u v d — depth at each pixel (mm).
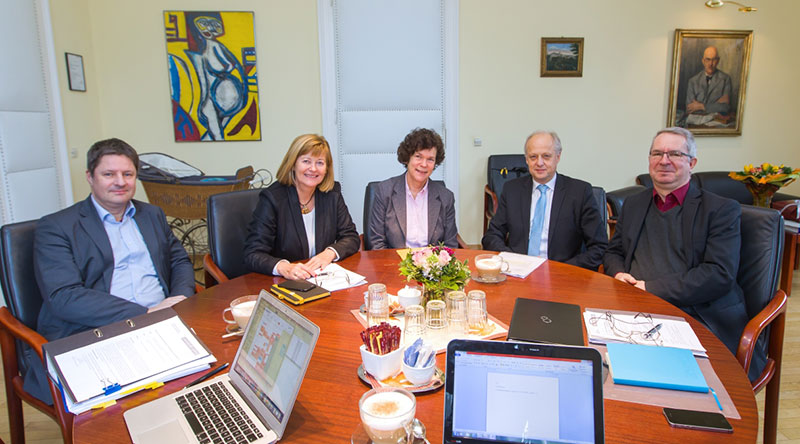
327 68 4438
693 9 4566
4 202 3121
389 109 4574
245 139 4477
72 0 3939
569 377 795
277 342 945
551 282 1694
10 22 3197
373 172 4676
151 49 4289
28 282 1646
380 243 2418
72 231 1720
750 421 891
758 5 4586
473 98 4609
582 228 2330
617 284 1668
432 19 4453
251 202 2227
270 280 1765
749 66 4672
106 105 4332
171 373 1074
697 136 4793
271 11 4324
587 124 4711
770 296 1648
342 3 4363
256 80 4398
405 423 804
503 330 1267
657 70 4648
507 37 4520
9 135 3158
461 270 1392
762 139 4836
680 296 1721
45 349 1137
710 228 1760
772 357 1560
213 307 1487
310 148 2016
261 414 906
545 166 2299
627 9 4531
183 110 4379
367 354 1031
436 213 2428
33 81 3426
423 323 1206
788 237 2793
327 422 914
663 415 914
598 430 765
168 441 854
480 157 4719
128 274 1866
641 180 4609
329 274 1759
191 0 4250
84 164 4062
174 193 3555
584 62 4598
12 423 1570
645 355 1093
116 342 1174
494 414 801
